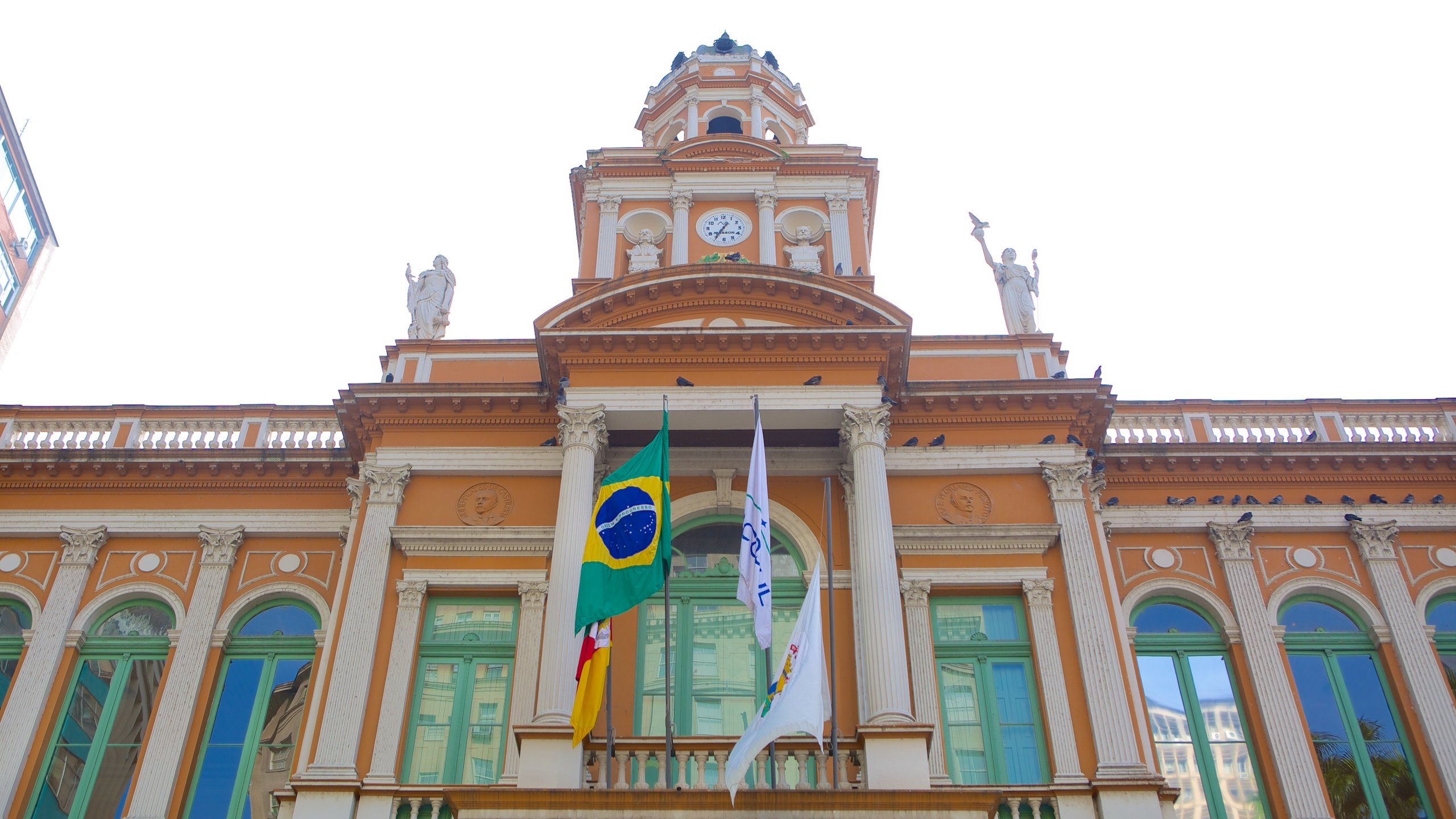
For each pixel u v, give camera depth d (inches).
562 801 601.9
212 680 819.4
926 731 634.8
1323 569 858.1
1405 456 885.8
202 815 771.4
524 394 821.9
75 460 896.9
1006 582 761.6
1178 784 776.9
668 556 661.3
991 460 805.2
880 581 703.1
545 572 768.3
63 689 817.5
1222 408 932.0
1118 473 890.7
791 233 1050.1
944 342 890.7
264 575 866.1
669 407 778.2
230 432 947.3
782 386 788.0
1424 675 804.6
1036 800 661.3
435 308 927.7
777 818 598.9
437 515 792.9
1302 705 807.7
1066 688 719.1
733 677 748.6
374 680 728.3
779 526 799.7
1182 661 824.9
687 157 1084.5
